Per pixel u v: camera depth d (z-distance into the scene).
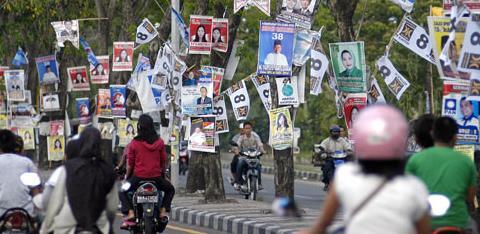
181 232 28.28
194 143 34.00
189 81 34.22
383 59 27.30
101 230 14.53
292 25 27.92
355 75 27.25
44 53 58.16
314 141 82.38
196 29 33.53
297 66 28.98
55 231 14.45
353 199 9.31
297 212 10.05
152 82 38.09
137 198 22.92
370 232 9.20
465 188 13.44
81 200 14.29
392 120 9.31
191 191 39.06
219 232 28.58
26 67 59.44
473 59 17.83
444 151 13.58
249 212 31.08
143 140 23.22
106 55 44.66
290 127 29.06
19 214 16.42
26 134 50.69
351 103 27.39
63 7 50.44
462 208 13.39
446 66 18.31
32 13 51.53
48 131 53.00
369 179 9.31
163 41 39.38
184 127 37.97
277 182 29.34
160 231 23.77
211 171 34.94
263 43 27.83
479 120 20.06
